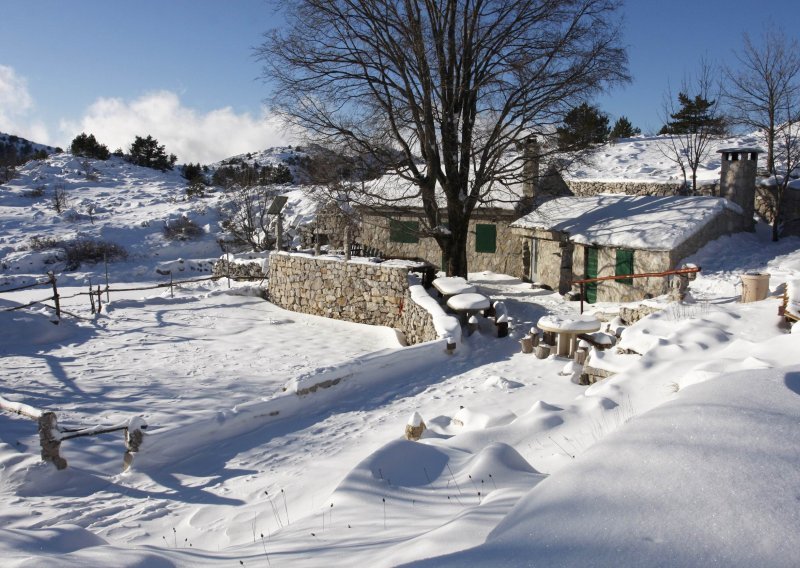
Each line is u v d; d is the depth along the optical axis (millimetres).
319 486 7188
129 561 4191
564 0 18719
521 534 3121
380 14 19000
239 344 17062
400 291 18281
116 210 42094
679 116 33312
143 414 11141
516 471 5875
